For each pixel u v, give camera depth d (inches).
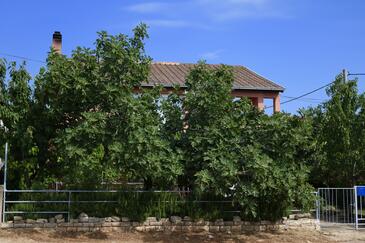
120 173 510.3
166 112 556.4
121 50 504.1
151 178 539.2
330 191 652.1
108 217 534.0
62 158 514.6
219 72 558.9
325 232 582.2
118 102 499.8
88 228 524.7
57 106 526.0
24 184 544.4
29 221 511.8
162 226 547.5
